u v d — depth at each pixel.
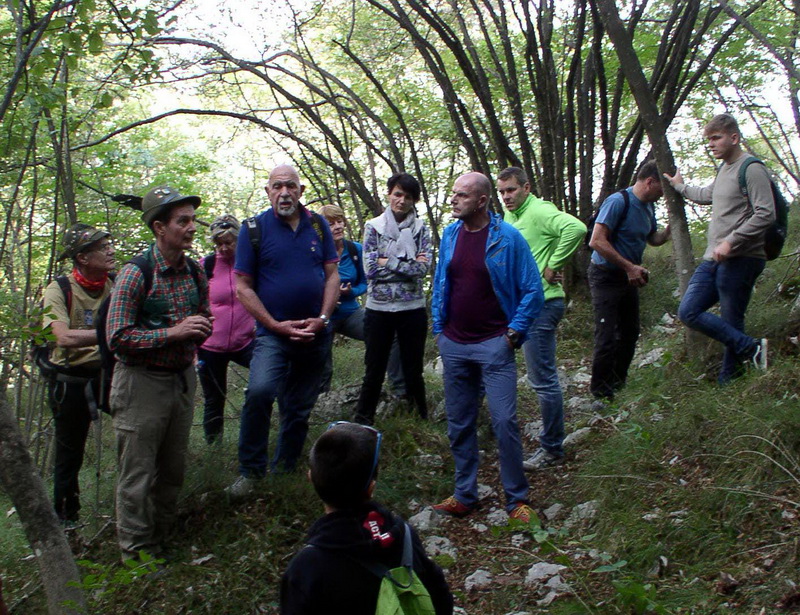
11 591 4.02
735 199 4.93
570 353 7.44
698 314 5.12
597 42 7.39
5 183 6.30
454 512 4.61
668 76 7.46
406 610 2.07
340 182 10.69
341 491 2.15
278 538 4.26
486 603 3.65
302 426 4.88
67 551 3.06
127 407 3.94
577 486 4.61
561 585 3.61
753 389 4.66
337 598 2.08
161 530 4.28
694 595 3.25
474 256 4.47
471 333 4.53
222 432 5.65
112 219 8.36
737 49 9.05
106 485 5.25
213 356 5.55
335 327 6.32
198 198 4.02
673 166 5.54
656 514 3.92
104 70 7.43
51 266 5.14
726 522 3.67
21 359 5.09
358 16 9.98
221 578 3.89
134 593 3.84
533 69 9.01
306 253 4.72
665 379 5.59
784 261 7.45
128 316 3.87
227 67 8.70
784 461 3.89
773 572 3.24
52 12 3.89
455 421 4.63
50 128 5.50
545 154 8.26
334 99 8.82
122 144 10.27
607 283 5.70
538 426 5.88
